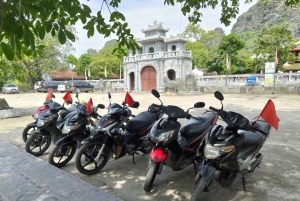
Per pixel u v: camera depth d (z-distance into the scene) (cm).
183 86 2291
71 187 338
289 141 569
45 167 412
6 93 2939
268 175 394
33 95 2545
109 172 440
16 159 453
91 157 428
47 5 189
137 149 481
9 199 307
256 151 352
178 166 368
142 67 2952
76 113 473
